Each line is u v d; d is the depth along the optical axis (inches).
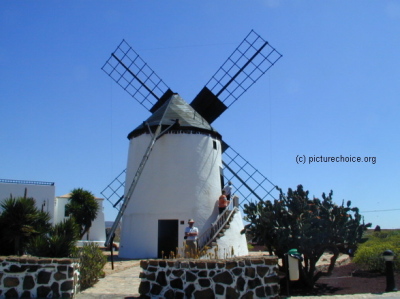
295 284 457.1
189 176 781.9
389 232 1139.3
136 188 790.5
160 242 759.1
